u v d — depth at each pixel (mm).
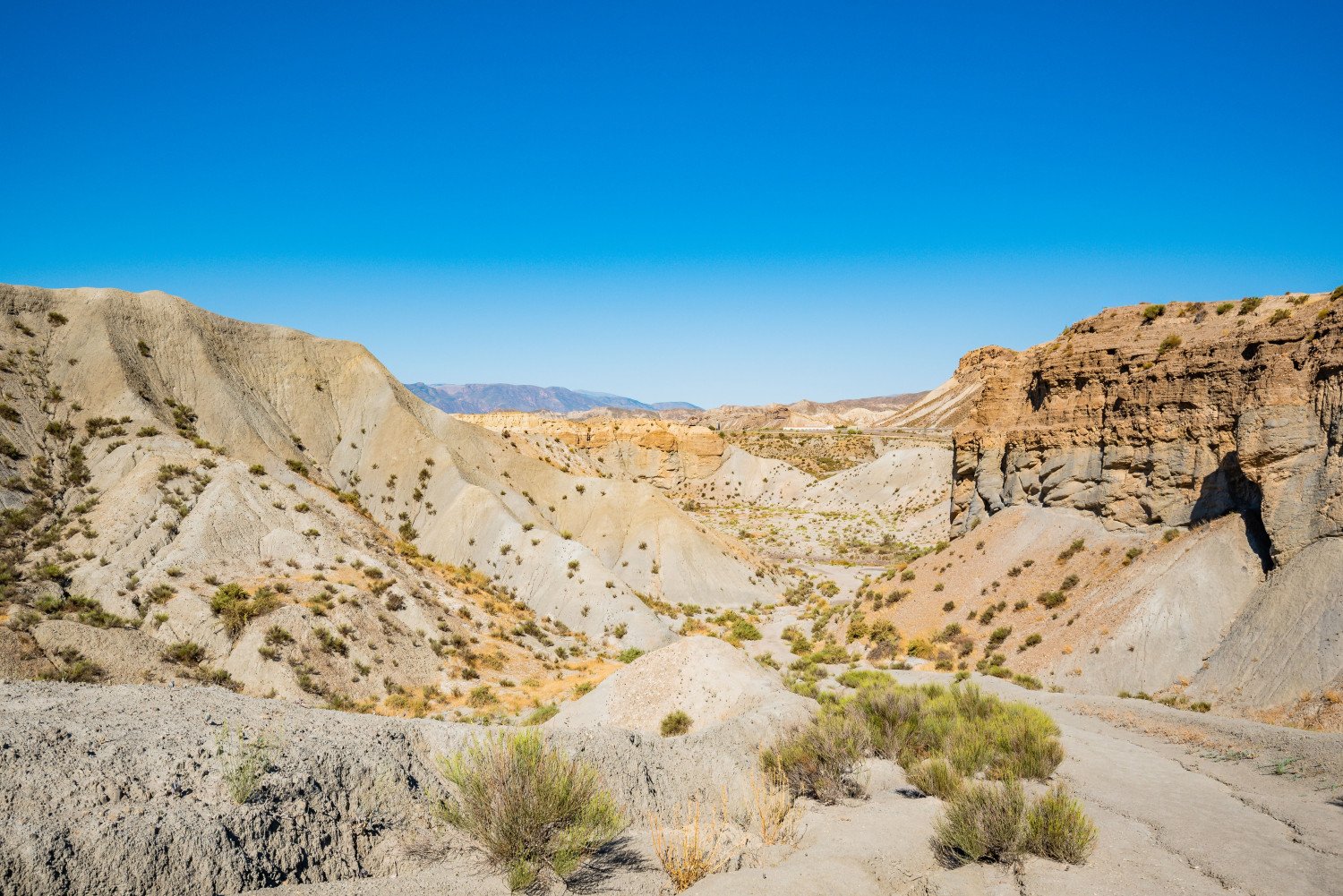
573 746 12445
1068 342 44219
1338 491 26672
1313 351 28953
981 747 16828
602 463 142000
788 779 14203
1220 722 21891
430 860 8703
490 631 43781
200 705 11258
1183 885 9930
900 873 9875
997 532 44312
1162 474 35281
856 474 131125
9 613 29828
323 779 9062
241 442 57469
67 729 8500
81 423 49844
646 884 8641
